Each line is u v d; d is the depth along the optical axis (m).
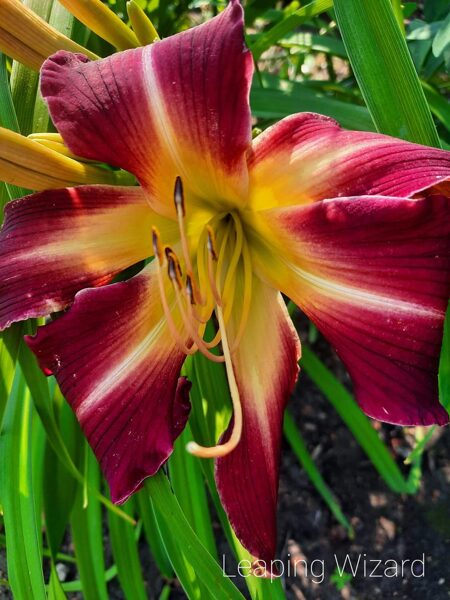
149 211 0.18
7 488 0.20
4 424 0.21
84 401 0.17
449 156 0.15
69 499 0.25
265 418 0.18
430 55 0.29
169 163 0.16
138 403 0.17
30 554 0.20
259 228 0.17
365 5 0.17
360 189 0.15
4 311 0.17
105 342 0.17
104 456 0.17
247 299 0.18
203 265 0.18
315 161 0.15
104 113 0.16
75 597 0.30
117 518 0.26
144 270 0.18
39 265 0.17
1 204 0.21
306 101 0.25
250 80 0.14
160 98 0.15
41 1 0.21
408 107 0.18
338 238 0.15
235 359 0.18
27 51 0.17
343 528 0.31
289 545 0.31
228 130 0.15
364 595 0.29
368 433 0.29
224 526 0.24
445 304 0.15
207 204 0.18
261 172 0.16
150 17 0.26
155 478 0.18
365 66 0.18
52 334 0.17
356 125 0.25
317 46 0.30
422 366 0.15
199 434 0.24
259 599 0.21
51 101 0.16
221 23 0.15
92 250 0.18
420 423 0.15
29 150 0.16
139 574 0.26
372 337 0.16
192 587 0.22
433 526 0.31
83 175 0.18
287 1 0.39
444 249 0.14
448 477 0.31
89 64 0.16
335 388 0.29
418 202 0.14
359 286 0.15
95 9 0.17
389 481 0.29
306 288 0.17
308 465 0.29
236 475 0.17
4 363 0.20
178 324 0.18
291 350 0.18
